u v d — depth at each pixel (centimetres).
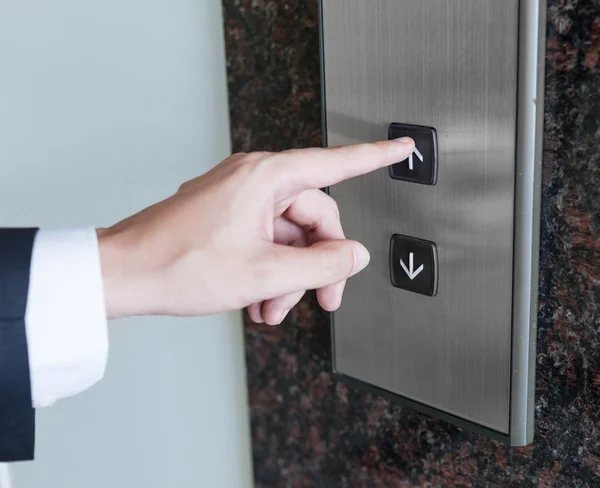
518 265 48
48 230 46
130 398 77
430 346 55
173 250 44
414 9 49
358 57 53
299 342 68
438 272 53
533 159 46
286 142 63
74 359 46
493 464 55
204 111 69
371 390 60
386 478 64
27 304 45
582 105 45
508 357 50
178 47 68
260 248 44
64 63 68
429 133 50
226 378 76
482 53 47
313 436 69
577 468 50
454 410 54
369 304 58
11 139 69
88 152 70
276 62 62
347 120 55
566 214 47
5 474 74
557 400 50
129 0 67
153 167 72
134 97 70
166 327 76
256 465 76
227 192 44
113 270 45
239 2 63
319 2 54
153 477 80
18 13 66
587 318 48
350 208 57
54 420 75
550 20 45
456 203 50
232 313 74
